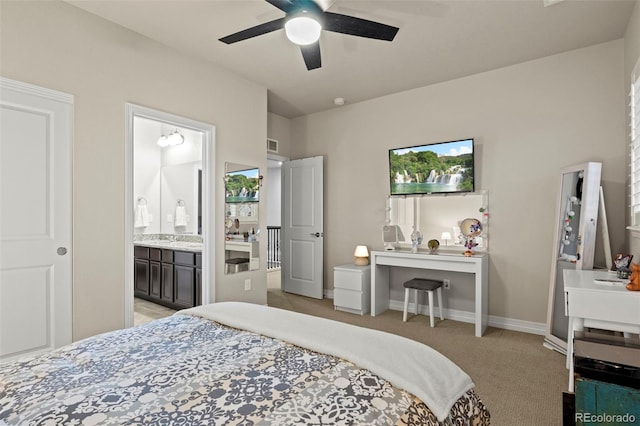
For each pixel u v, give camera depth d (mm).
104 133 2842
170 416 931
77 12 2691
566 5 2645
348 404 1003
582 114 3342
